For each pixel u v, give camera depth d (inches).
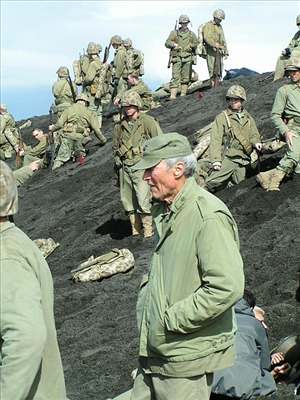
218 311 190.4
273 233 449.1
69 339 388.2
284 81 851.4
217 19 996.6
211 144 520.7
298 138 495.8
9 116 903.7
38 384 165.2
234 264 190.7
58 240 597.3
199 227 193.3
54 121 997.2
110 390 319.9
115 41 1005.2
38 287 160.9
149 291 200.4
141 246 504.7
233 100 521.3
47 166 872.9
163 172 199.6
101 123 997.8
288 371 288.4
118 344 366.0
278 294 376.8
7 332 155.3
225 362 198.7
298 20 864.3
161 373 198.5
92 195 698.8
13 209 166.9
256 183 514.6
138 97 491.8
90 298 440.5
